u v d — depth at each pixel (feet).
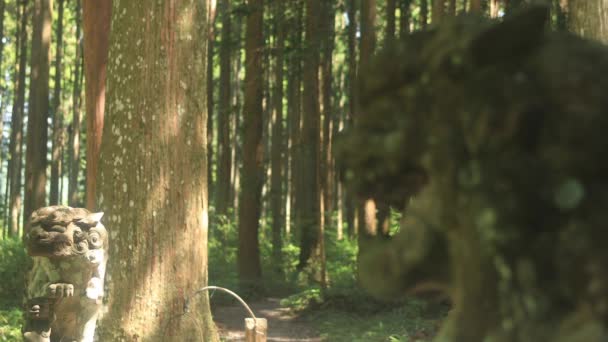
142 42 22.58
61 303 18.83
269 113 106.93
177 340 22.09
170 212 22.40
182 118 22.67
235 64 109.29
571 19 23.62
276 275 60.85
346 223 96.84
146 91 22.49
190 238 22.63
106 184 22.71
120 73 22.84
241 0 81.46
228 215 74.95
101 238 18.94
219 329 38.58
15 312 34.99
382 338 33.04
